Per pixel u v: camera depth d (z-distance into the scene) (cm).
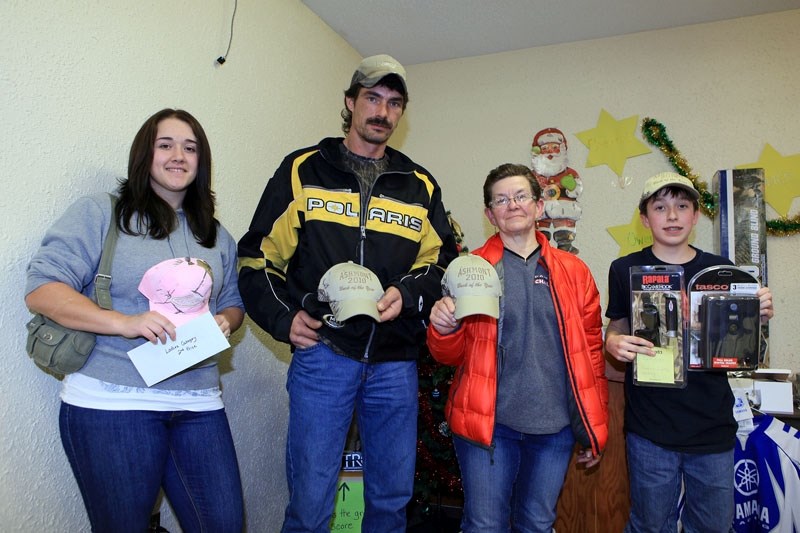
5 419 128
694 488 161
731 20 285
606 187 300
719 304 156
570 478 212
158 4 177
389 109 163
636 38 301
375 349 154
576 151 307
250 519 219
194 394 133
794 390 239
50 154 139
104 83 156
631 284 165
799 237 266
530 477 158
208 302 137
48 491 138
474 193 325
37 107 136
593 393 157
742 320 155
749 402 210
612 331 180
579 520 210
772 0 268
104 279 123
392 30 298
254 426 223
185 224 142
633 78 300
